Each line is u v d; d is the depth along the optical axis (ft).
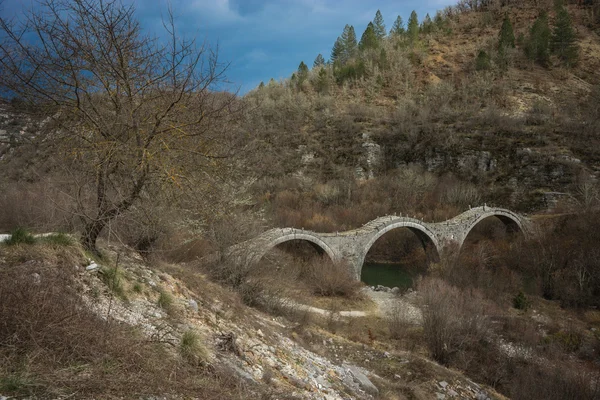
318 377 42.68
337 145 315.78
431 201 250.16
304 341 66.69
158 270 47.60
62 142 33.42
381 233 162.50
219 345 34.06
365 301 128.26
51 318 20.59
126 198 35.63
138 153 33.22
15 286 21.49
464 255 174.40
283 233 128.16
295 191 245.04
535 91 345.51
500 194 255.29
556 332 111.96
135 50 32.86
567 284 144.15
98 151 32.53
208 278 70.03
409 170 272.31
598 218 175.52
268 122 325.62
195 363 26.86
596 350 103.81
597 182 232.94
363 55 452.35
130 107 32.83
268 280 85.30
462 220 192.13
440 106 338.34
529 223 206.18
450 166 284.61
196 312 40.65
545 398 77.87
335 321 97.35
